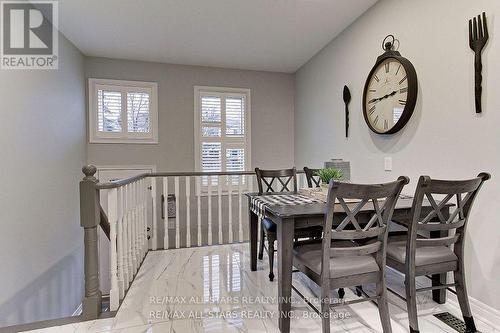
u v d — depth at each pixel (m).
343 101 3.61
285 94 5.16
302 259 1.85
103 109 4.35
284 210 1.94
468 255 2.07
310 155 4.56
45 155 3.06
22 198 2.63
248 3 2.90
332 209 1.56
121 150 4.44
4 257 2.35
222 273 2.81
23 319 2.60
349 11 3.10
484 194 1.95
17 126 2.58
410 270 1.75
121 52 4.14
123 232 2.39
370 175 3.12
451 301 2.17
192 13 3.08
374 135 3.04
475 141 2.00
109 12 3.04
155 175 3.49
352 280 1.66
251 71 5.00
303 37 3.72
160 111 4.59
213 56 4.35
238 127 4.98
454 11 2.13
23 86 2.69
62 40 3.52
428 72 2.35
